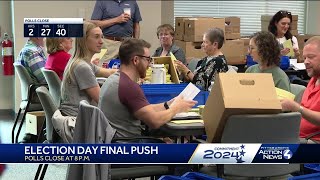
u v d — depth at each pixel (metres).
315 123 2.88
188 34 6.10
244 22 7.61
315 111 3.01
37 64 4.64
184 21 6.15
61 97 3.64
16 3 6.12
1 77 6.01
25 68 4.63
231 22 6.32
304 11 7.90
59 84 4.11
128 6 5.90
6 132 5.21
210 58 4.23
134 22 6.00
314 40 3.15
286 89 3.38
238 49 6.27
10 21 6.30
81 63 3.53
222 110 2.56
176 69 4.19
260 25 7.54
